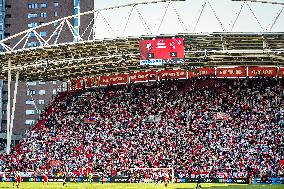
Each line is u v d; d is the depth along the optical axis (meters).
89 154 69.38
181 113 76.31
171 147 68.19
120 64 77.88
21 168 67.06
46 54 68.06
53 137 76.19
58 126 79.62
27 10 145.00
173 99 80.38
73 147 72.25
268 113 72.31
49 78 88.56
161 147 68.56
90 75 88.00
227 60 75.12
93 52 68.81
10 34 143.38
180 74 84.62
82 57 70.38
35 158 70.19
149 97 82.31
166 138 70.56
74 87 91.50
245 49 68.00
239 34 60.22
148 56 61.88
